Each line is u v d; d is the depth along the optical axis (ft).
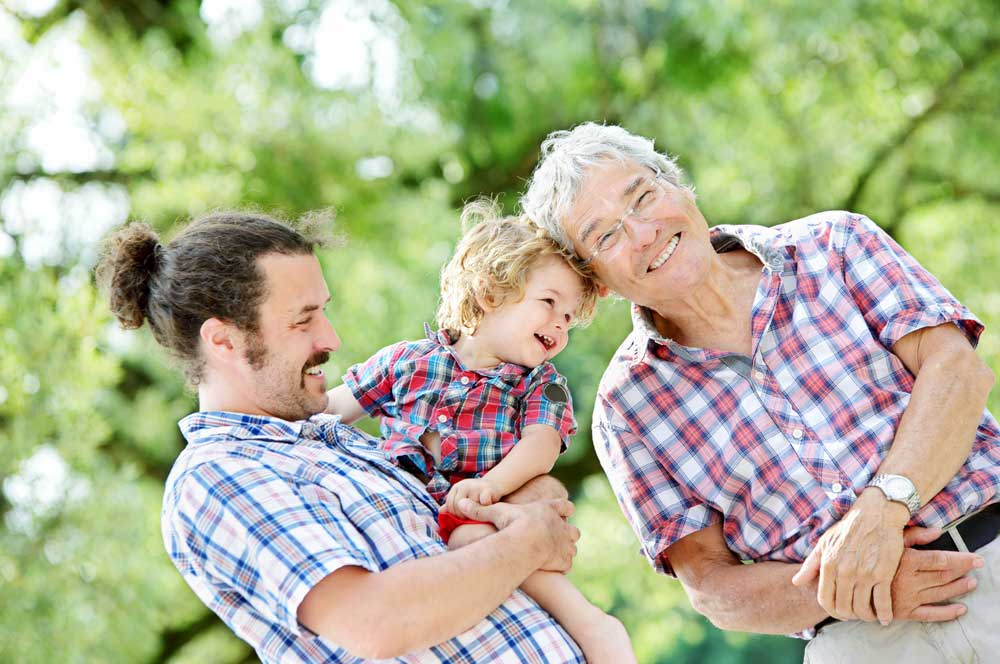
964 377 8.49
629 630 29.25
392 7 27.61
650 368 9.51
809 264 9.20
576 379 27.86
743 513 9.18
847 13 28.12
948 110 30.09
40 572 23.39
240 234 7.91
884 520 8.18
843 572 8.20
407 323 26.71
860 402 8.76
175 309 7.87
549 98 29.17
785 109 29.89
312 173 26.17
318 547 6.90
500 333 9.02
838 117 29.86
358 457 8.09
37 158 26.32
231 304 7.72
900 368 8.84
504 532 7.47
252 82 26.25
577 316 9.43
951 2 28.96
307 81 26.86
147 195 25.57
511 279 8.91
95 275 8.56
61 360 23.62
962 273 29.91
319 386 8.11
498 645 7.34
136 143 26.21
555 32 28.60
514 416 8.91
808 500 8.79
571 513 8.04
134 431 27.53
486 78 28.89
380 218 27.20
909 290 8.87
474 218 10.33
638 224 9.00
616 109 29.40
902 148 30.42
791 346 9.03
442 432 8.71
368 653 6.75
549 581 7.97
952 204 30.86
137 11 27.91
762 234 9.43
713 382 9.30
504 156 29.66
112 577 23.86
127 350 26.53
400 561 7.32
